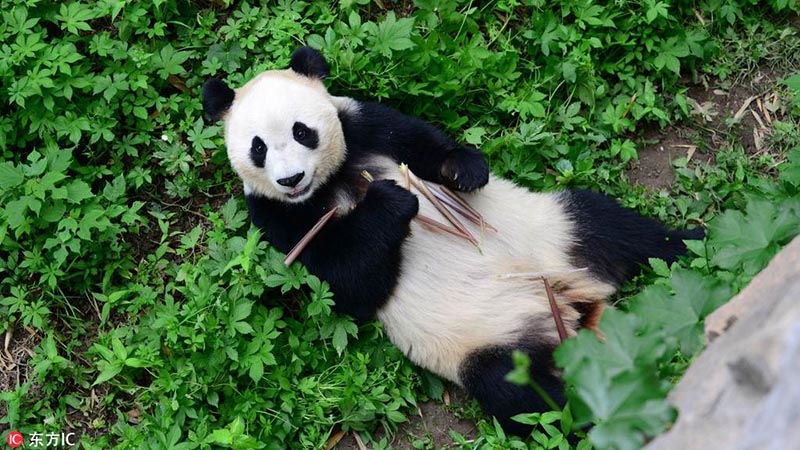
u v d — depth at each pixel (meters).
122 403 2.39
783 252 1.56
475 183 2.35
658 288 1.57
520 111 2.69
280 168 2.17
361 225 2.26
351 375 2.32
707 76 2.89
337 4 2.82
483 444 2.22
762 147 2.76
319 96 2.28
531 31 2.79
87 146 2.63
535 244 2.39
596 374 1.33
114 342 2.31
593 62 2.81
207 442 2.18
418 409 2.37
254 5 2.84
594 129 2.73
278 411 2.30
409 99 2.71
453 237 2.33
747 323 1.40
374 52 2.64
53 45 2.66
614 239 2.41
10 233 2.50
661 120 2.78
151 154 2.70
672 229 2.49
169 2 2.77
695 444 1.24
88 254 2.54
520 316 2.27
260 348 2.30
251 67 2.73
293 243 2.34
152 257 2.56
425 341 2.31
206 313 2.29
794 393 1.12
